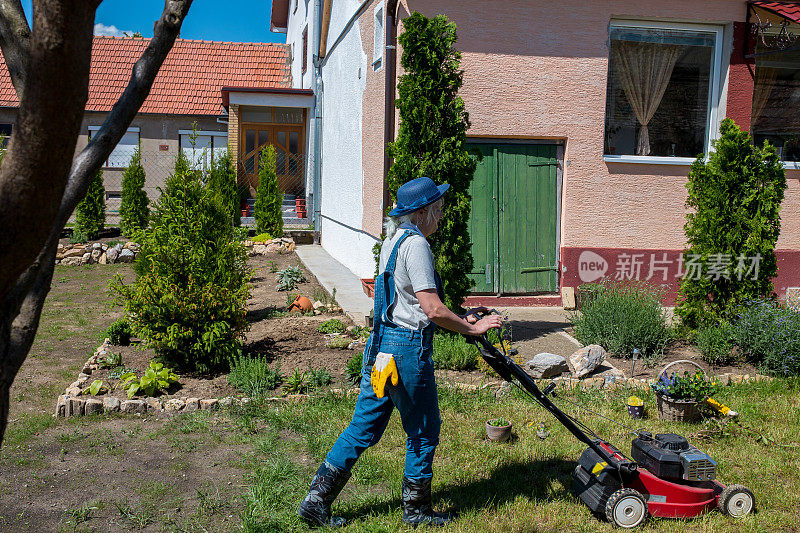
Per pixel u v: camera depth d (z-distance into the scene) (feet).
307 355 24.73
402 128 25.71
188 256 22.93
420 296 12.37
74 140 6.03
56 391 22.08
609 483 13.76
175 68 87.35
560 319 31.71
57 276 46.19
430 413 13.09
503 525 13.37
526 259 34.65
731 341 25.22
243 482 15.49
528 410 19.62
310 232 64.90
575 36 33.45
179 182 23.22
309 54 72.64
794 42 35.09
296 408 19.69
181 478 15.69
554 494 14.74
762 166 26.17
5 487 15.15
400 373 12.65
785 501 14.46
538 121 33.63
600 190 34.47
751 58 34.60
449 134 25.75
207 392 21.04
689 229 27.30
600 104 33.96
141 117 81.46
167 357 23.38
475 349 23.49
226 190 63.98
